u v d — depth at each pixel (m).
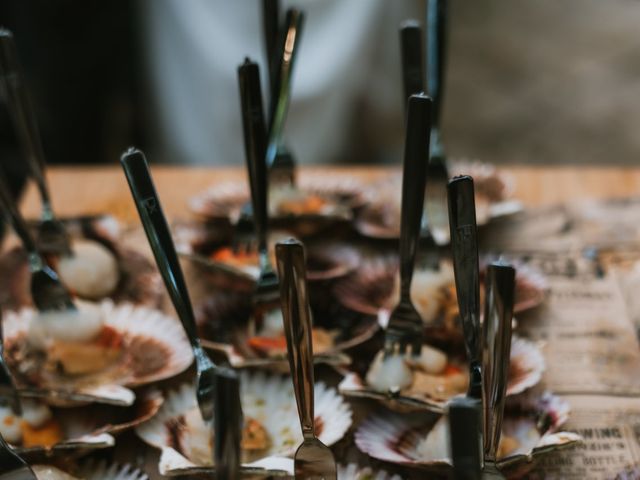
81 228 0.89
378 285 0.85
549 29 2.88
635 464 0.69
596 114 2.43
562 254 0.90
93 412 0.73
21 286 0.86
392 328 0.74
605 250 0.91
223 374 0.56
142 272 0.87
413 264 0.72
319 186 1.00
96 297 0.85
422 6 1.97
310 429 0.64
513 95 2.53
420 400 0.70
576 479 0.68
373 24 1.75
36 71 1.93
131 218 0.97
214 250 0.89
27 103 0.81
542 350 0.78
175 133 1.83
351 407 0.73
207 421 0.69
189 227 0.92
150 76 1.81
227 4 1.67
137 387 0.74
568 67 2.67
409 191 0.69
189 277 0.88
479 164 1.01
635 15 2.94
